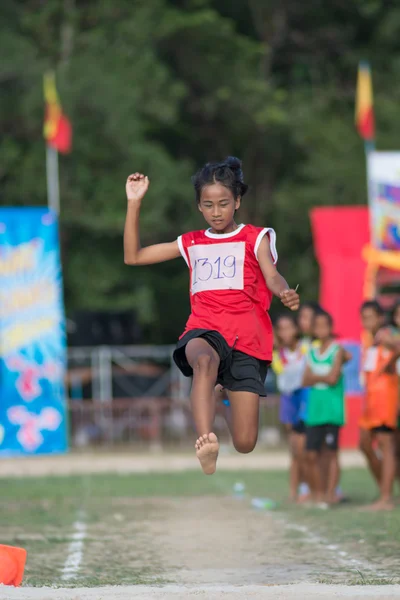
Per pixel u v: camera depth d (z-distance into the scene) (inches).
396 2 3368.6
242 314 546.9
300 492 1121.4
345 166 2920.8
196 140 3221.0
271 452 1902.1
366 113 1972.2
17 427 1849.2
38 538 798.5
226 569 628.7
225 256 551.2
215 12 3053.6
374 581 530.3
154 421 2052.2
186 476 1440.7
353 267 1850.4
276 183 3316.9
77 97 2511.1
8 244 1845.5
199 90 3154.5
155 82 2728.8
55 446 1866.4
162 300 3085.6
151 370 2199.8
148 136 3149.6
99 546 749.9
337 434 1026.1
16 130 2682.1
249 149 3289.9
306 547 716.7
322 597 460.1
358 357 1833.2
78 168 2613.2
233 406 545.3
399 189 1844.2
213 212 547.5
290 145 3223.4
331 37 3408.0
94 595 468.1
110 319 2233.0
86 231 2738.7
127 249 567.2
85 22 2918.3
